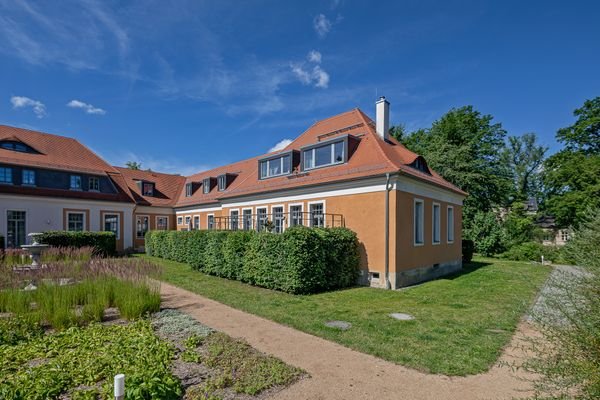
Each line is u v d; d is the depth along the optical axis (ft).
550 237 99.45
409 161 45.93
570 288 10.83
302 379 14.17
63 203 75.82
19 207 69.56
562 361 10.41
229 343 18.21
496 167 104.22
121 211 85.76
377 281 39.81
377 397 12.71
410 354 17.10
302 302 29.94
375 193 40.73
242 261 40.65
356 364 15.92
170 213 101.14
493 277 48.44
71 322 21.47
